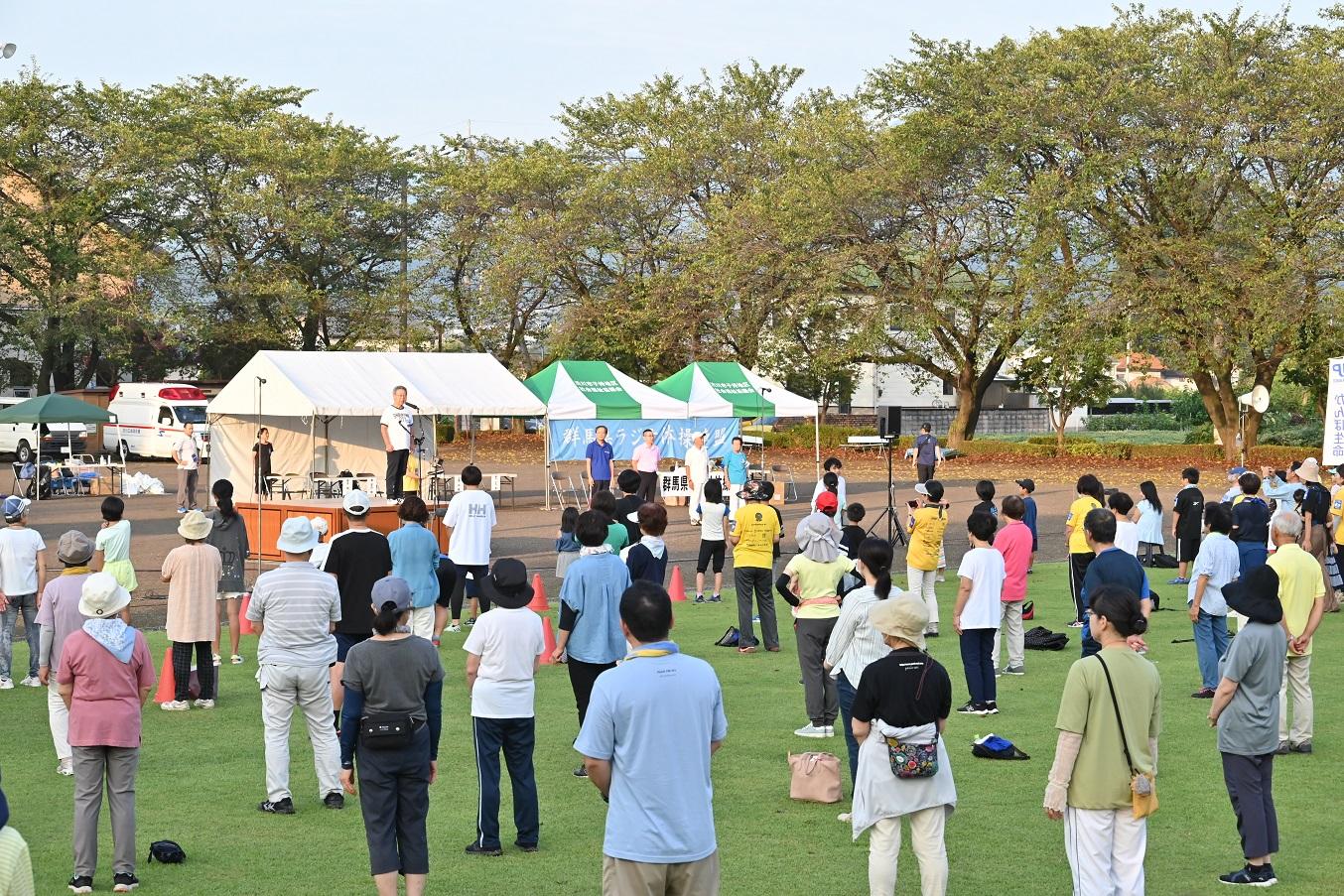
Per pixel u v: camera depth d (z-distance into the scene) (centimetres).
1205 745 1004
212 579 1132
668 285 4781
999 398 7606
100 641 689
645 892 479
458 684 1247
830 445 5272
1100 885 571
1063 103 3872
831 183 4278
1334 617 1630
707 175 4981
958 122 4125
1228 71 3819
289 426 2992
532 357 5725
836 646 797
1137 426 6938
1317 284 3650
